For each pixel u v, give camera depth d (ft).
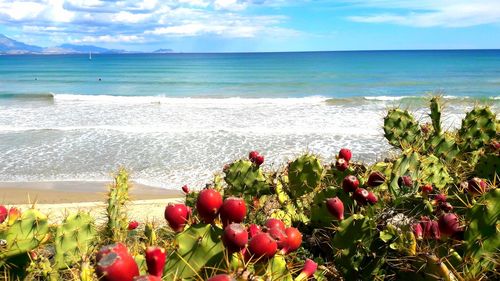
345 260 9.59
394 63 293.64
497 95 118.52
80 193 38.99
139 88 149.48
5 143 57.00
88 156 50.80
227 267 5.27
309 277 6.55
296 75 202.08
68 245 10.27
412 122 18.40
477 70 220.02
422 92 129.80
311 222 11.10
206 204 5.82
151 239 8.37
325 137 56.90
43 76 220.64
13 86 163.02
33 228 9.13
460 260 8.24
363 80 172.45
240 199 5.89
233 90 139.95
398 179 11.15
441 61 312.29
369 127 62.80
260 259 5.40
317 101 97.04
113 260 4.05
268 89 142.51
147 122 71.26
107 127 65.67
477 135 17.51
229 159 48.57
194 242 5.81
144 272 6.32
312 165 12.64
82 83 173.78
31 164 48.06
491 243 8.13
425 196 10.73
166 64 336.08
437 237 8.68
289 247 5.98
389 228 9.59
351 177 10.21
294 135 58.49
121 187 15.70
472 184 10.52
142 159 49.24
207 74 216.33
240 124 67.87
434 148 16.81
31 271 9.54
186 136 59.47
